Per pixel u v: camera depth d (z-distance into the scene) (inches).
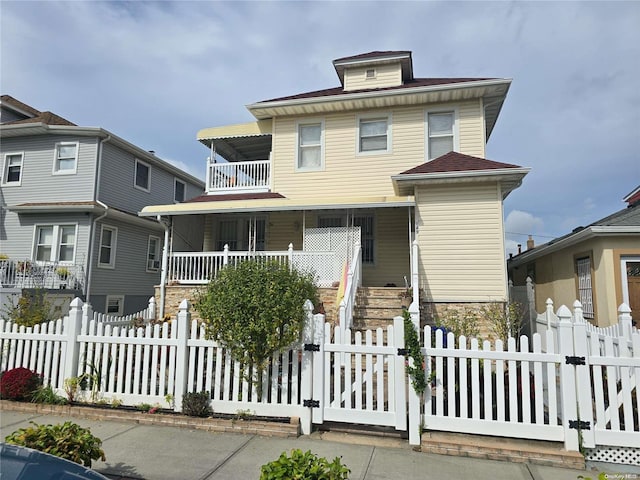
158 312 450.9
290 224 538.9
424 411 193.3
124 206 679.1
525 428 180.9
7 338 255.6
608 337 179.6
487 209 394.6
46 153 637.9
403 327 196.9
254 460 169.9
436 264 398.0
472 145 486.0
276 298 205.0
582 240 423.2
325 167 530.3
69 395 235.0
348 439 194.2
